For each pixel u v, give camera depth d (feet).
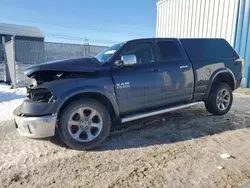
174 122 14.89
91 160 9.77
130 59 11.27
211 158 9.61
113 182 7.99
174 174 8.39
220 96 15.81
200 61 14.57
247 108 18.40
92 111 10.85
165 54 13.44
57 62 10.85
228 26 28.30
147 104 12.51
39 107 9.86
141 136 12.53
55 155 10.31
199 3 32.30
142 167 9.02
